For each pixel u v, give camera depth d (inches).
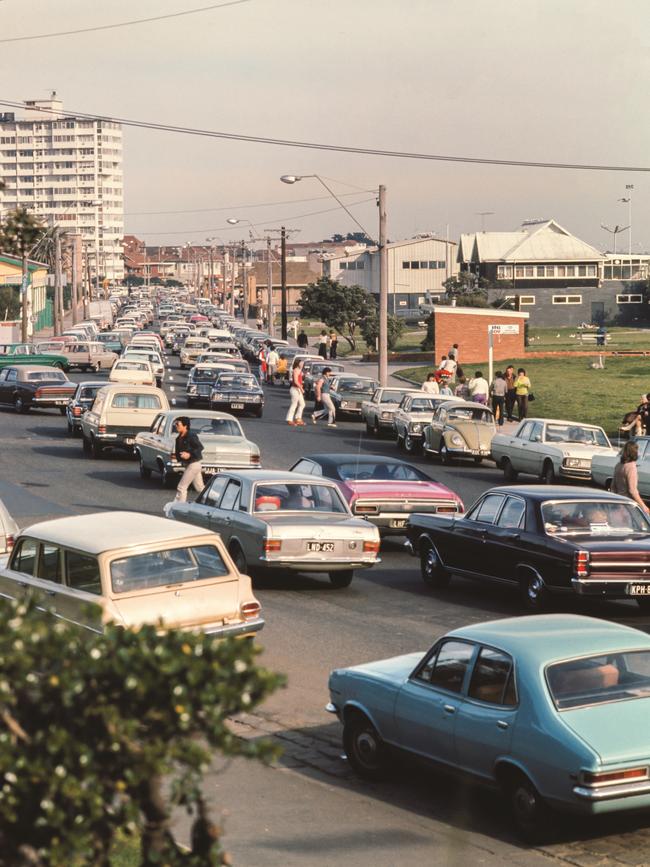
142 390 1727.4
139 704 246.4
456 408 1866.4
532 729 456.1
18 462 1705.2
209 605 652.1
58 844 241.0
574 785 436.1
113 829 249.9
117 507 1318.9
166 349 4815.5
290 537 904.9
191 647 247.4
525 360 3740.2
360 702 542.3
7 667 241.0
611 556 819.4
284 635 797.2
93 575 642.2
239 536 930.7
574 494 879.7
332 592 951.6
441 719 498.3
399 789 529.7
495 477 1694.1
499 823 485.4
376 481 1137.4
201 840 263.1
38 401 2373.3
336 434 2171.5
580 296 6742.1
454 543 932.0
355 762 548.1
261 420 2388.0
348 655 748.0
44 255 6929.1
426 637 794.2
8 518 872.9
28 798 241.0
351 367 3823.8
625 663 479.2
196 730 248.7
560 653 478.6
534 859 443.2
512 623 521.3
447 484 1590.8
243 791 522.3
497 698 479.2
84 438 1813.5
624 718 452.4
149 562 647.8
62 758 241.3
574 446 1594.5
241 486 956.0
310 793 521.7
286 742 597.9
